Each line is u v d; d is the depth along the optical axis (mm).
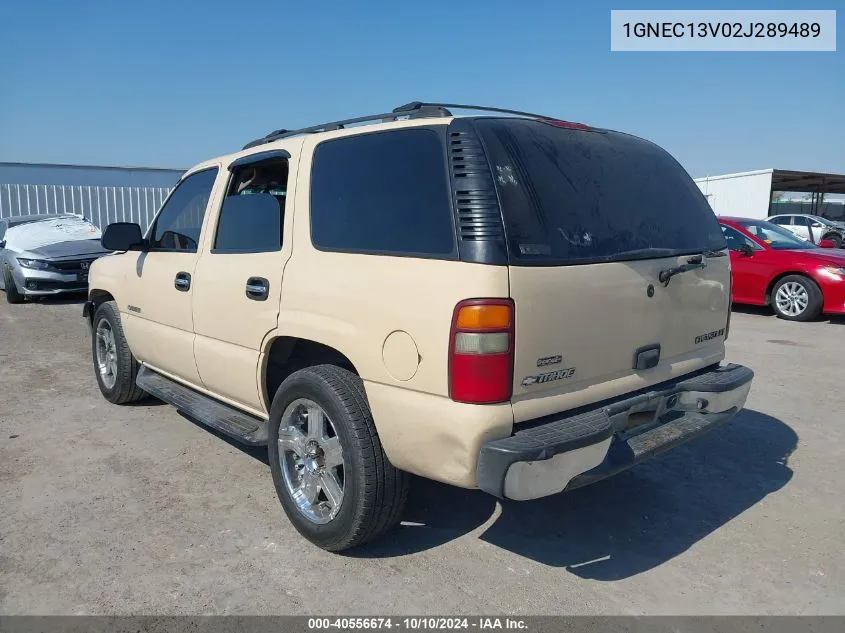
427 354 2705
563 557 3324
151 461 4434
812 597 3004
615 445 3029
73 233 12836
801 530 3613
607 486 4152
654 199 3480
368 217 3082
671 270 3293
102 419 5289
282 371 3781
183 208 4523
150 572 3119
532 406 2736
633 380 3191
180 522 3604
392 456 2939
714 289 3709
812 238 24703
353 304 3000
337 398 3064
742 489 4121
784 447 4801
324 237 3266
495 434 2635
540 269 2713
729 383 3494
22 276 11367
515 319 2625
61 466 4336
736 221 11367
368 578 3102
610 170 3301
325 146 3395
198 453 4582
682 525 3666
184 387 4734
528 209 2785
